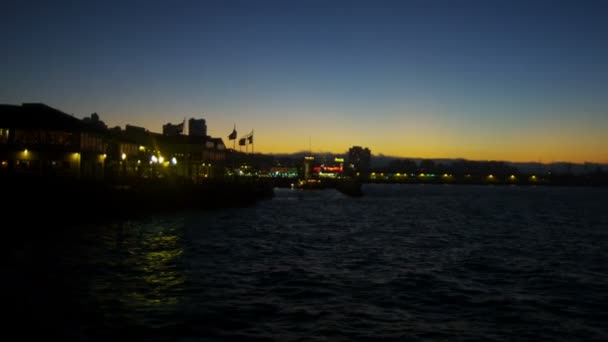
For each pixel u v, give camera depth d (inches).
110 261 1299.2
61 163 2743.6
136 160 3900.1
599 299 1021.8
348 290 1060.5
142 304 895.1
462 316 878.4
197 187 3294.8
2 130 2672.2
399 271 1301.7
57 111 3002.0
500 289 1103.0
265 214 3302.2
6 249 1391.5
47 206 1867.6
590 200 7327.8
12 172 2087.8
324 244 1849.2
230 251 1571.1
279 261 1412.4
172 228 2135.8
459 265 1417.3
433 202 6028.5
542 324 839.1
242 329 773.3
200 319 815.7
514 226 2822.3
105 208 2242.9
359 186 7490.2
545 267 1412.4
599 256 1663.4
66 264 1224.8
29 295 882.1
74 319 781.3
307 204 4805.6
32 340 663.8
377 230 2464.3
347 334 763.4
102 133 3221.0
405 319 850.8
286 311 878.4
